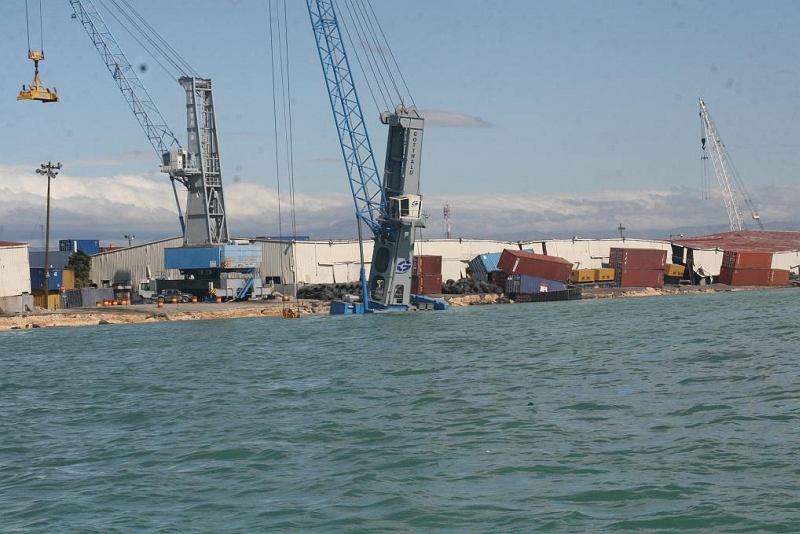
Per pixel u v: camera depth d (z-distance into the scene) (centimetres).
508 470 2480
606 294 15075
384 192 11312
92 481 2522
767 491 2177
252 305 12294
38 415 3775
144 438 3133
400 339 7175
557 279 14162
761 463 2456
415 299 12050
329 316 11125
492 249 15975
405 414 3419
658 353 5344
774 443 2691
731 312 9438
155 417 3566
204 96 13912
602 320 8788
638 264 16375
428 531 1975
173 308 11775
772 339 5984
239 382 4612
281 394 4091
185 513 2169
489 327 8288
